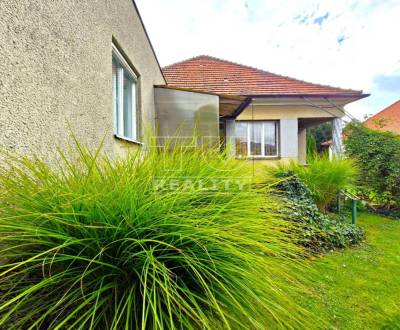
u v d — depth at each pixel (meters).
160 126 6.03
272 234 1.62
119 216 1.25
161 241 1.18
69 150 1.91
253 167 2.59
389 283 2.94
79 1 2.44
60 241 1.17
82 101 2.47
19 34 1.58
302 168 5.96
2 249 1.16
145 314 1.00
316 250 3.76
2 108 1.43
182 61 12.27
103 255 1.21
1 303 1.12
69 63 2.22
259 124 10.14
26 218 1.20
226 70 11.52
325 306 2.33
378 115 21.80
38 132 1.75
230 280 1.24
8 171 1.32
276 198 2.48
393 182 7.37
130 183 1.39
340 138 9.89
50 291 1.14
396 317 2.28
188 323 1.06
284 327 1.24
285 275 1.45
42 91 1.81
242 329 1.21
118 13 3.73
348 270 3.29
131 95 4.96
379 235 5.13
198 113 6.06
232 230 1.39
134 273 1.20
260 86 10.47
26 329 1.08
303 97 9.73
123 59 4.15
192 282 1.27
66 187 1.31
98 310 1.13
